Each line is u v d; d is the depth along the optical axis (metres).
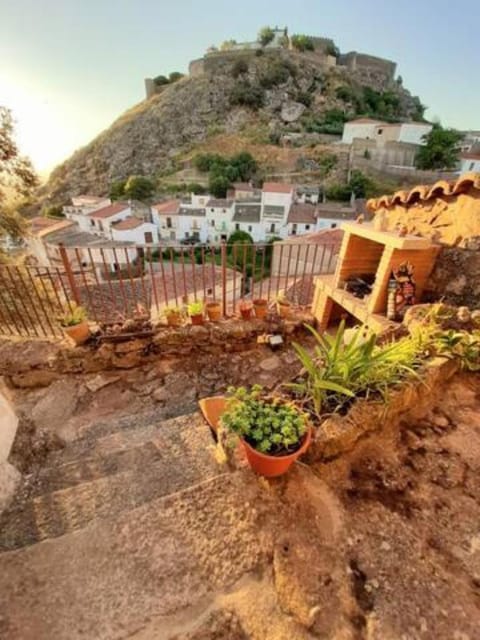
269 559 1.19
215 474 1.76
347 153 32.84
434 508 1.39
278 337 3.63
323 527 1.30
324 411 1.66
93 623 1.02
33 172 6.10
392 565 1.17
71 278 3.35
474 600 1.07
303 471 1.52
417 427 1.78
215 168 32.94
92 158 42.28
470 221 2.49
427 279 2.85
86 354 3.22
